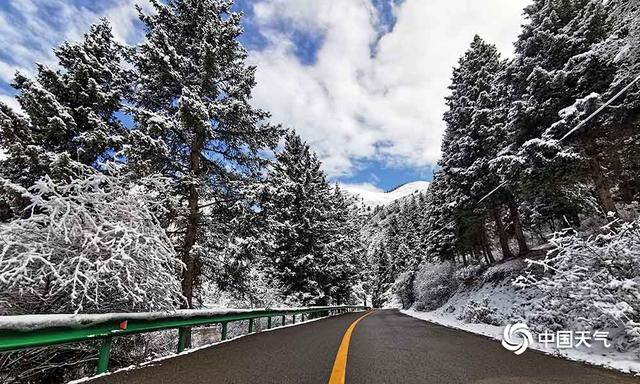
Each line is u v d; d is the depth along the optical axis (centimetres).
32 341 351
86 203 651
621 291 632
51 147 1116
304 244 2477
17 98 1069
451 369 490
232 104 1243
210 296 1622
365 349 682
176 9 1386
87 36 1295
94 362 713
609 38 1277
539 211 2045
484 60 2395
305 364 518
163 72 1189
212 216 1280
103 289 642
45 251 576
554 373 467
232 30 1354
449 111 2566
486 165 2028
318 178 3033
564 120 1299
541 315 853
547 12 1622
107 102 1209
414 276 4359
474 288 2241
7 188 828
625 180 1745
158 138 1073
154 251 630
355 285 4019
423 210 4528
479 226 2331
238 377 426
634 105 1216
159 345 816
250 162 1384
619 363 524
